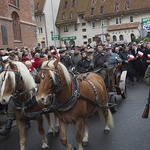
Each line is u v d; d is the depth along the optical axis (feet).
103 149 22.03
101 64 33.65
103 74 30.30
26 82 20.18
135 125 27.61
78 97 18.76
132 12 176.76
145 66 58.44
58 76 17.74
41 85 17.16
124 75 38.22
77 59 43.50
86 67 32.65
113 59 35.40
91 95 20.62
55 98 18.72
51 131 26.16
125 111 33.17
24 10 92.43
